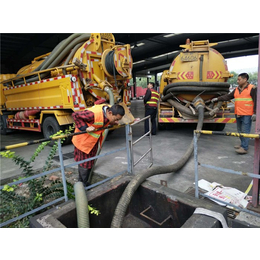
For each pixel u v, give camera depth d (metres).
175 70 5.60
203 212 1.99
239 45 17.42
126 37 12.73
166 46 16.59
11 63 15.47
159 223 2.40
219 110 5.76
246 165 3.87
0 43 11.78
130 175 3.02
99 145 3.06
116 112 2.63
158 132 6.97
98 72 5.09
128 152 3.09
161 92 7.20
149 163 4.14
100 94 5.16
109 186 2.69
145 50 17.45
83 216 2.10
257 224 1.96
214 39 14.12
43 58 6.82
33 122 6.14
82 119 2.59
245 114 4.19
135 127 8.31
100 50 5.10
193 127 7.66
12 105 7.15
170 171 3.31
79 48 4.79
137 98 33.56
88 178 3.32
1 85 7.53
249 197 2.66
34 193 2.55
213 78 5.35
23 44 12.34
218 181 3.29
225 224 1.93
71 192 2.61
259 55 2.11
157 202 2.54
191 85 5.28
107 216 2.65
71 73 4.92
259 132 2.19
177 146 5.24
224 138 5.91
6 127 7.73
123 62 4.84
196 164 2.46
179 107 5.75
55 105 5.18
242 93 4.20
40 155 4.97
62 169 2.35
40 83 5.41
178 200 2.30
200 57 5.28
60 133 2.83
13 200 2.47
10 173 3.99
